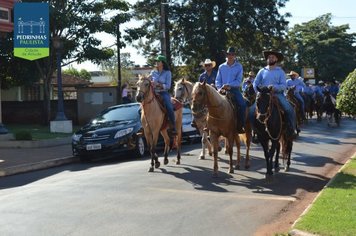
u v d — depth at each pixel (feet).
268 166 35.14
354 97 39.40
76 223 25.71
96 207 28.91
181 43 131.23
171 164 44.83
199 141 66.80
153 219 26.20
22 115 111.24
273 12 129.39
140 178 37.68
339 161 44.93
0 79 95.50
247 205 28.89
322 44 222.07
